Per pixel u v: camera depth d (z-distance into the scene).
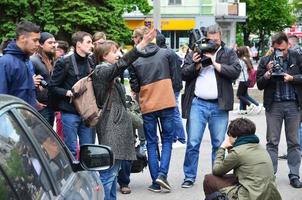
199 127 7.48
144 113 7.20
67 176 3.55
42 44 7.71
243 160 5.50
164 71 7.13
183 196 7.25
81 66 6.90
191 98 7.50
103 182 5.80
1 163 2.68
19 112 3.28
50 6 23.14
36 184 2.93
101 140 5.85
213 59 7.29
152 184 7.52
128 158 5.88
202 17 47.19
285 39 7.45
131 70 7.16
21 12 23.03
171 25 46.88
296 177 7.72
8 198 2.56
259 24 57.03
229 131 5.70
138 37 6.83
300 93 7.57
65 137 6.91
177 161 9.34
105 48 5.86
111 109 5.82
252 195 5.39
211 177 5.74
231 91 7.43
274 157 7.65
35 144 3.24
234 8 50.16
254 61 46.88
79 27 23.69
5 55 5.45
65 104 6.85
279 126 7.64
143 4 32.16
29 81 5.61
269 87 7.59
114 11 24.33
